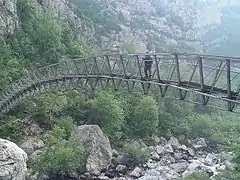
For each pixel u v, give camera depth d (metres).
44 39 87.62
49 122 65.44
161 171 64.62
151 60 37.44
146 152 68.94
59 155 53.06
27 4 91.50
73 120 69.31
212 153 81.62
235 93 28.97
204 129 92.00
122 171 62.91
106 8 193.00
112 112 72.69
